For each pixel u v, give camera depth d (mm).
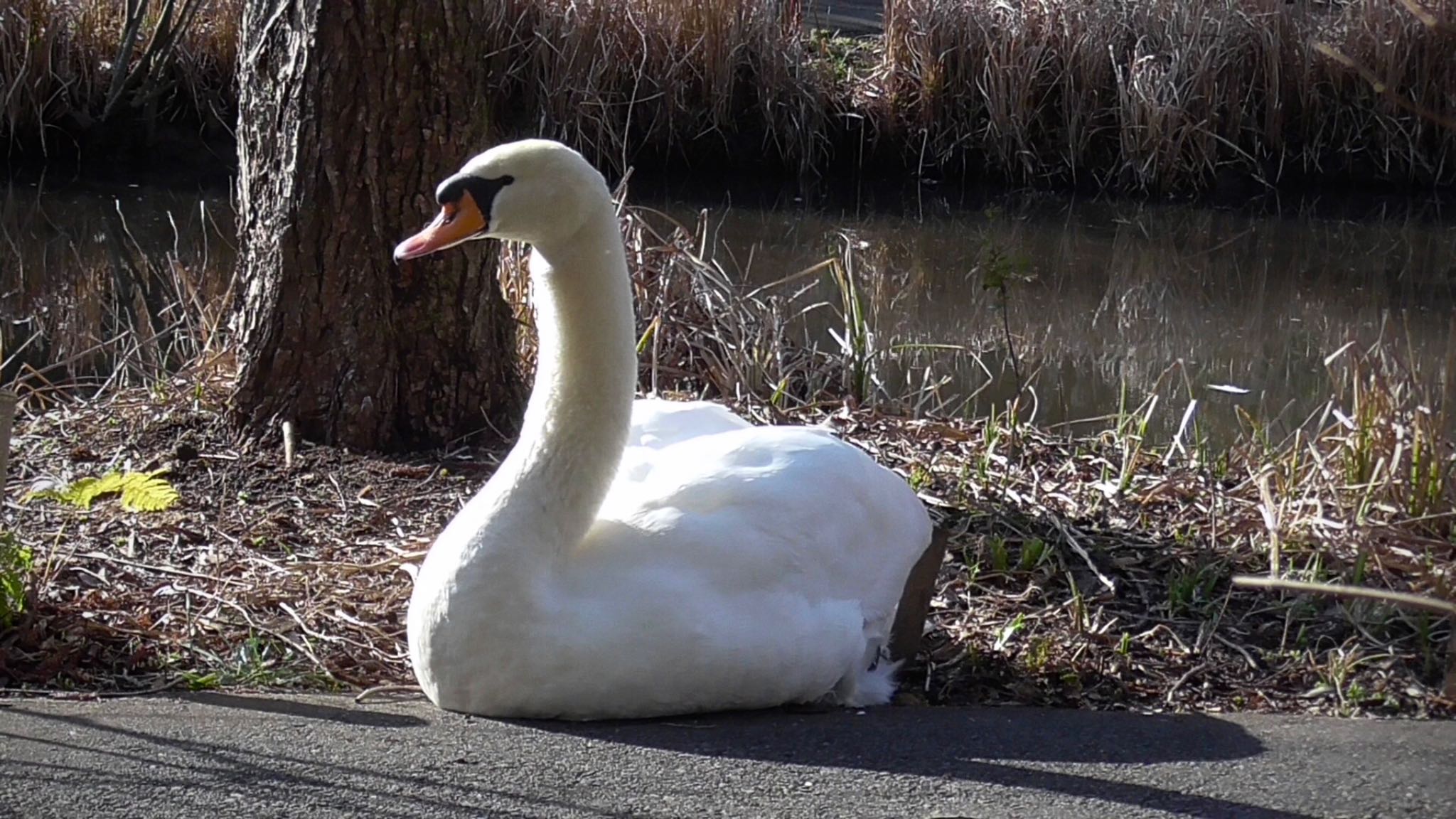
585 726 4766
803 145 18203
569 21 17062
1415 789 4402
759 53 18062
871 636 5359
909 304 12750
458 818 4008
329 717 4840
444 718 4828
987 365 11047
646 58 17312
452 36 7387
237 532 6742
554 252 4883
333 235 7504
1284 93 18750
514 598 4672
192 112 17484
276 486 7285
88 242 13859
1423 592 6047
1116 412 9984
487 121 7652
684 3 17641
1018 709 5238
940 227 16297
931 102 18594
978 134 18641
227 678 5375
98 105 17031
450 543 4816
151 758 4375
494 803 4113
